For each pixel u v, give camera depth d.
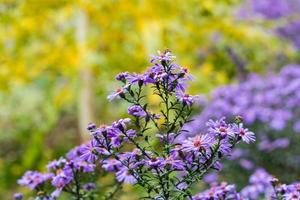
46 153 7.39
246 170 4.91
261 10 8.05
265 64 7.32
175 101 2.24
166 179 2.15
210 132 2.09
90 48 6.50
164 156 2.15
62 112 8.30
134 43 6.52
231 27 6.92
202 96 5.83
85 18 6.59
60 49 6.64
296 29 8.05
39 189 2.69
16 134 8.34
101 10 6.55
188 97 2.16
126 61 6.69
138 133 2.16
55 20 6.75
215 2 6.87
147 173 2.33
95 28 6.66
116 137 2.12
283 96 5.62
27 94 7.91
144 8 6.43
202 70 6.64
